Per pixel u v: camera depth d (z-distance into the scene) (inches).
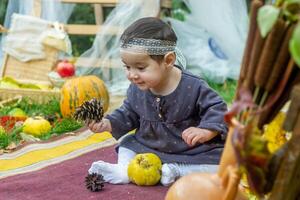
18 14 156.4
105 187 83.9
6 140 108.7
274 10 39.6
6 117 122.3
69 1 163.5
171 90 84.6
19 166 94.6
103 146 107.5
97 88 126.0
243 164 43.0
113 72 158.6
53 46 151.4
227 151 48.2
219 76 165.5
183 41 171.6
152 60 80.7
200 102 83.8
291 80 43.7
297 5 40.4
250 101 42.3
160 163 85.0
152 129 87.5
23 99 135.6
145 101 86.7
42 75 150.9
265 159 43.5
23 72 151.8
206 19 167.3
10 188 83.4
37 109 132.6
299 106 42.8
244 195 53.8
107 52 158.9
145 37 79.9
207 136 80.4
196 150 85.7
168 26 83.3
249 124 42.3
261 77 43.0
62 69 144.7
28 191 82.7
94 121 84.9
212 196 49.4
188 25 172.7
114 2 159.6
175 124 85.8
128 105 89.5
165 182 83.8
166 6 165.3
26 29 151.5
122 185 84.7
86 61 158.9
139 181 83.7
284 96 44.6
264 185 45.1
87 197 80.4
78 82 125.5
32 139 112.2
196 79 85.1
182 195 50.7
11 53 151.7
